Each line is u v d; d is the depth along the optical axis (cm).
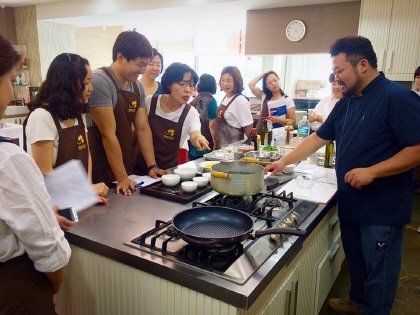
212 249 105
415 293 229
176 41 744
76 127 158
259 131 292
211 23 685
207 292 96
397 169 143
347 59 151
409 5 404
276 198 156
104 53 800
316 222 142
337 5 477
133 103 199
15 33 625
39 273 94
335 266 206
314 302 171
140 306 114
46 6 587
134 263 109
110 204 152
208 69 728
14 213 79
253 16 541
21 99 576
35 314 93
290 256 117
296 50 519
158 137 227
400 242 161
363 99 156
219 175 142
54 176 140
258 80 421
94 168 191
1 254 84
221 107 329
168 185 168
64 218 125
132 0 529
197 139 217
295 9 507
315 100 545
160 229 123
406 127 141
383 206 154
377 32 429
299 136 302
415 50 410
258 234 109
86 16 571
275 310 119
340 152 167
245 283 94
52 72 148
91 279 125
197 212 124
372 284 164
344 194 165
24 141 152
